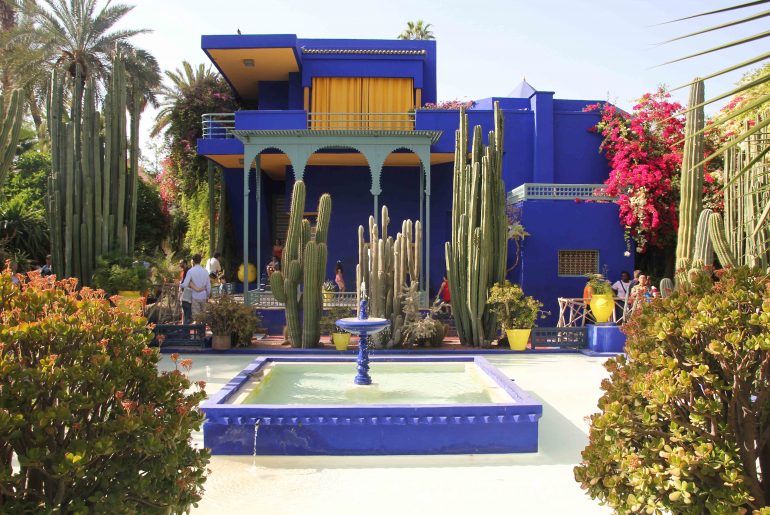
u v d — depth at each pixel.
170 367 10.10
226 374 9.52
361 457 5.75
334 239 18.36
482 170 11.89
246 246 14.87
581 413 7.18
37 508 2.67
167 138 25.31
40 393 2.75
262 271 19.86
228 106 21.73
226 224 19.92
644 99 15.62
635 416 2.96
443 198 18.55
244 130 15.27
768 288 2.83
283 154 16.77
